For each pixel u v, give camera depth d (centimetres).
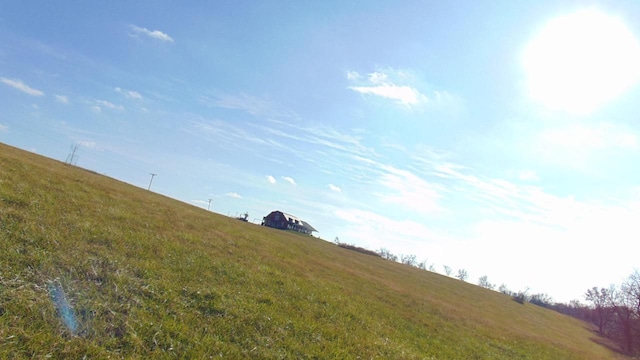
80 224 1449
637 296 6369
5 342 672
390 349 1381
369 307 2112
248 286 1493
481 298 6253
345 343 1258
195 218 2945
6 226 1158
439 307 3281
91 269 1084
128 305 955
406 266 8156
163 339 868
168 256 1490
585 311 10212
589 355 3816
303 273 2333
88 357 722
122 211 2016
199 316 1053
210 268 1539
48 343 714
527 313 6550
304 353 1061
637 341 6181
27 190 1642
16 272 915
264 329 1124
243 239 2798
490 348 2270
